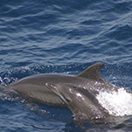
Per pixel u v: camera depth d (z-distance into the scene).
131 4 70.38
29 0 71.00
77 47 60.97
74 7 70.12
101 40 62.34
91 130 44.22
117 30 64.06
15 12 68.75
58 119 46.84
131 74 55.31
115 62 57.50
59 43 62.03
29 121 46.38
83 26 65.75
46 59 58.41
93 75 49.12
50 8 69.69
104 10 69.38
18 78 54.41
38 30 65.31
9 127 45.12
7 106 48.88
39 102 49.47
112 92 48.25
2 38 63.12
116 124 44.59
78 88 47.22
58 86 47.34
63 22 66.94
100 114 45.72
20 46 61.38
